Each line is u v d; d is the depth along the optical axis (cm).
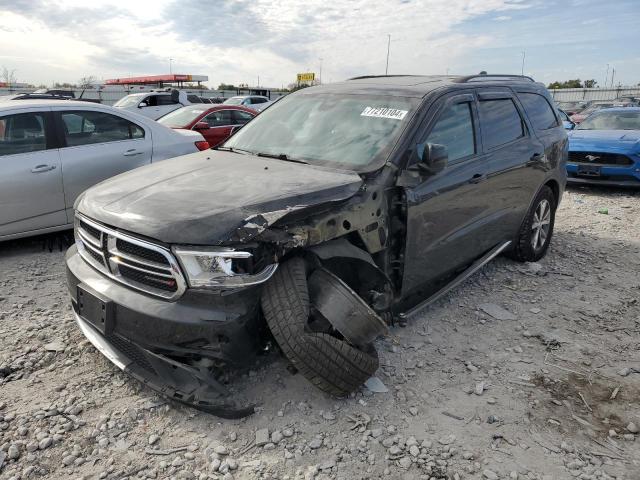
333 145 390
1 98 754
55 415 298
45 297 458
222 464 265
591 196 956
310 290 299
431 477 262
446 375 352
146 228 284
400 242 363
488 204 457
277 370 341
